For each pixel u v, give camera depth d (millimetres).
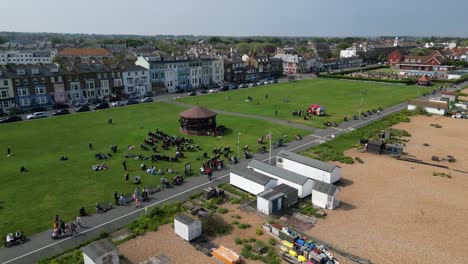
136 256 34938
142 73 135000
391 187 51344
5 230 39188
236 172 50750
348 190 50312
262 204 43625
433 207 45406
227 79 169500
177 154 62156
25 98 106438
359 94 130000
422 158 63406
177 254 35281
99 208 43438
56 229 38000
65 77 114562
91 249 32656
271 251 35531
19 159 61844
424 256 35406
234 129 82250
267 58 192125
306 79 176875
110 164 59500
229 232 39406
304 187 47812
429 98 120125
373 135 76375
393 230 40031
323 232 39469
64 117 93688
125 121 89500
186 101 117812
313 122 88625
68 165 58969
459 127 84188
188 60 151875
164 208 43500
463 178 54656
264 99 120250
